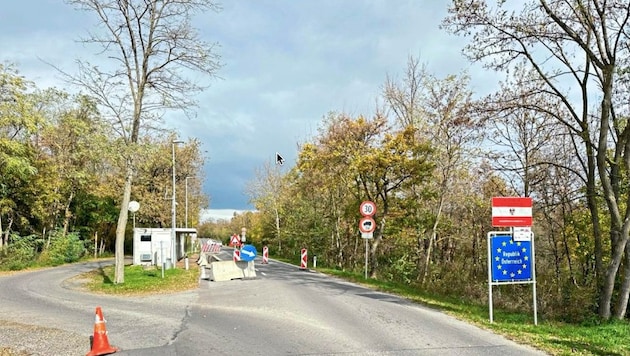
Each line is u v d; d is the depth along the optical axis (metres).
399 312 11.20
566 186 19.31
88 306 12.50
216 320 10.16
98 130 16.91
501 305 14.27
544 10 13.45
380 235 23.83
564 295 15.32
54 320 10.38
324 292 15.12
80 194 43.69
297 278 20.70
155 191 45.41
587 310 13.52
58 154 37.22
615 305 13.02
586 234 20.05
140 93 17.44
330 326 9.38
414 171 22.16
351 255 33.81
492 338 8.45
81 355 7.34
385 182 23.42
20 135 31.33
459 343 7.98
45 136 35.44
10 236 34.22
